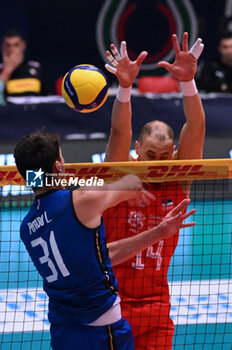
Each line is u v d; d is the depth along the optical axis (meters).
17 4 42.53
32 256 10.40
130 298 12.26
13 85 33.94
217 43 44.78
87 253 9.83
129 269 12.29
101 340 10.05
